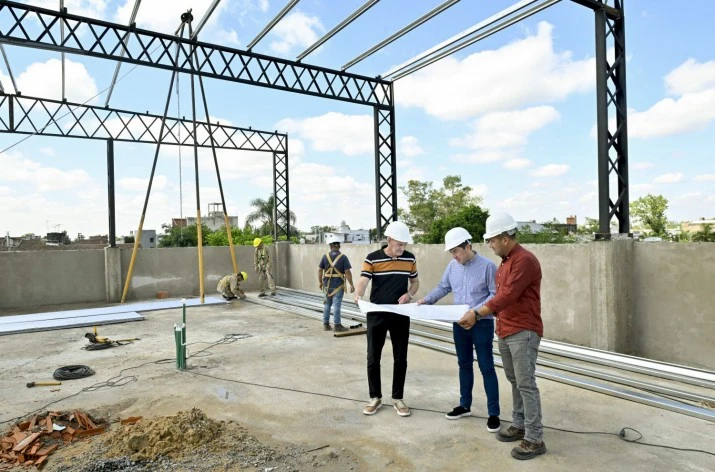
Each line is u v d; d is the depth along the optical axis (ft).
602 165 21.18
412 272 14.73
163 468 11.10
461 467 11.13
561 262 23.72
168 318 33.83
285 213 54.44
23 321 31.73
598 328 20.99
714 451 11.77
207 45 32.12
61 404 16.03
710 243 18.28
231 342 25.45
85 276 43.27
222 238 115.14
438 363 20.53
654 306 20.16
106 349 24.26
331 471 11.00
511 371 12.25
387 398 16.21
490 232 11.58
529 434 11.50
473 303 13.33
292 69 35.29
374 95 39.37
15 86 38.04
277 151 53.52
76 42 28.12
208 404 15.79
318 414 14.73
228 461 11.44
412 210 153.79
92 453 11.94
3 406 15.90
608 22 22.20
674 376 17.24
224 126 49.32
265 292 47.62
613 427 13.35
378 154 39.70
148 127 45.34
